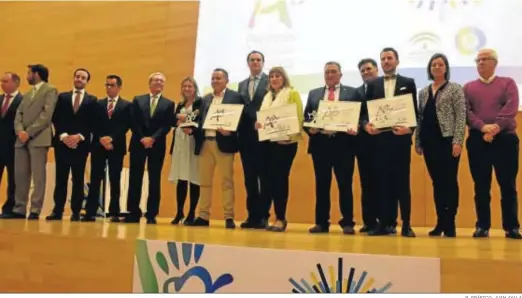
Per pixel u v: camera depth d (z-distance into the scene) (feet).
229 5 22.35
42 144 15.43
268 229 13.75
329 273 8.80
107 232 11.54
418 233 14.29
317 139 13.41
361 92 14.06
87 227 12.74
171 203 22.15
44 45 25.27
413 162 20.03
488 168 12.72
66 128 15.52
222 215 21.50
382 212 12.67
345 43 20.71
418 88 19.66
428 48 19.76
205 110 15.10
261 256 9.17
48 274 10.74
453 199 12.74
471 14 19.52
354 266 8.70
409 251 9.15
